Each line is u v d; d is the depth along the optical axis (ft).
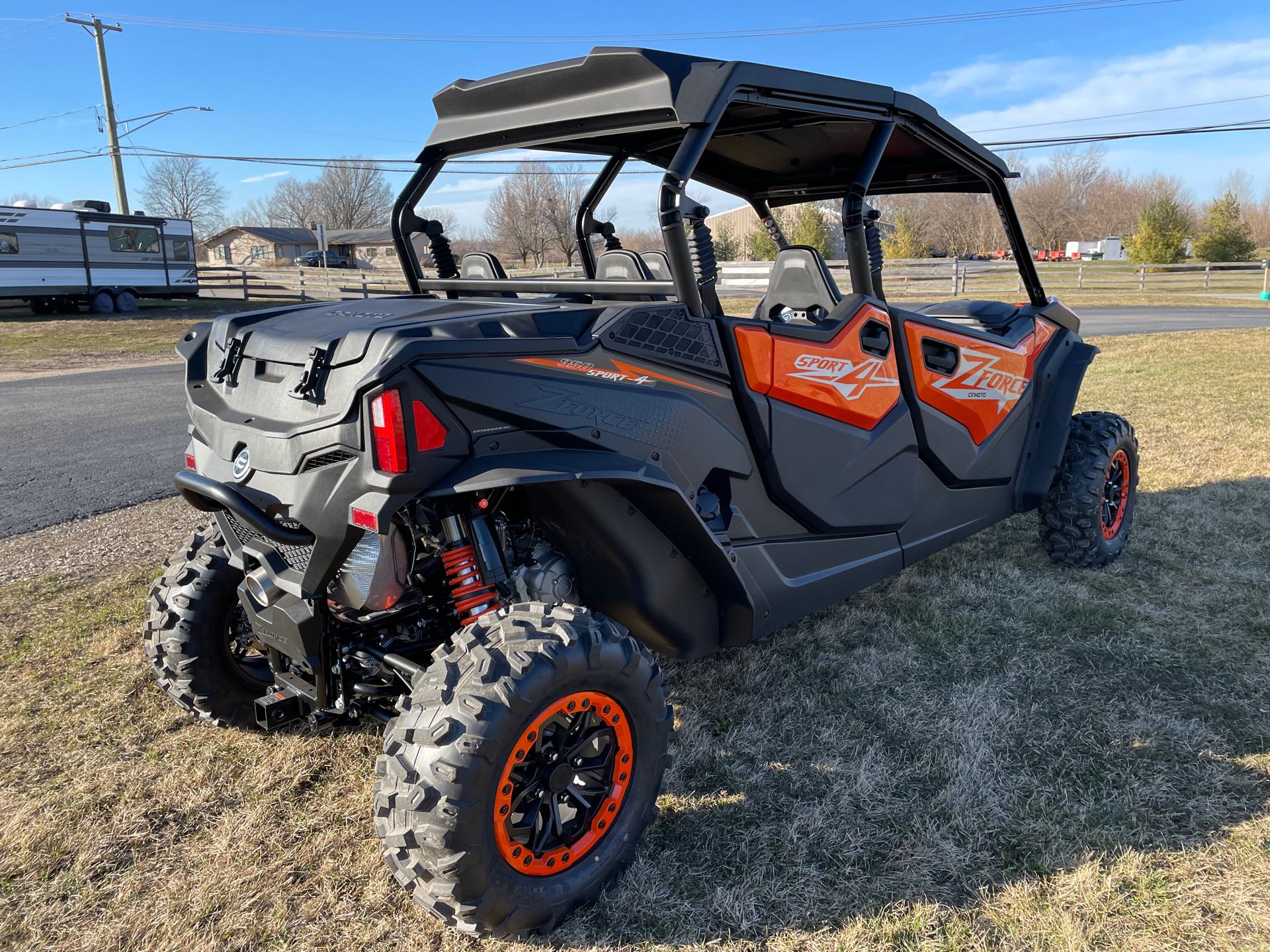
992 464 13.17
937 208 211.20
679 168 8.40
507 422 7.66
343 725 9.64
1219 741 9.60
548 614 7.39
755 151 12.35
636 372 8.45
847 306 10.62
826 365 10.06
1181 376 33.50
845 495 10.58
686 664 11.79
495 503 8.23
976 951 6.93
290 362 8.09
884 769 9.30
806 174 13.61
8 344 60.54
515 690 6.70
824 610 13.37
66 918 7.47
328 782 9.40
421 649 8.84
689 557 9.08
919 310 15.28
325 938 7.25
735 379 9.21
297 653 8.34
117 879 7.95
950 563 15.17
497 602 8.13
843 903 7.48
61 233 78.95
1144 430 24.16
